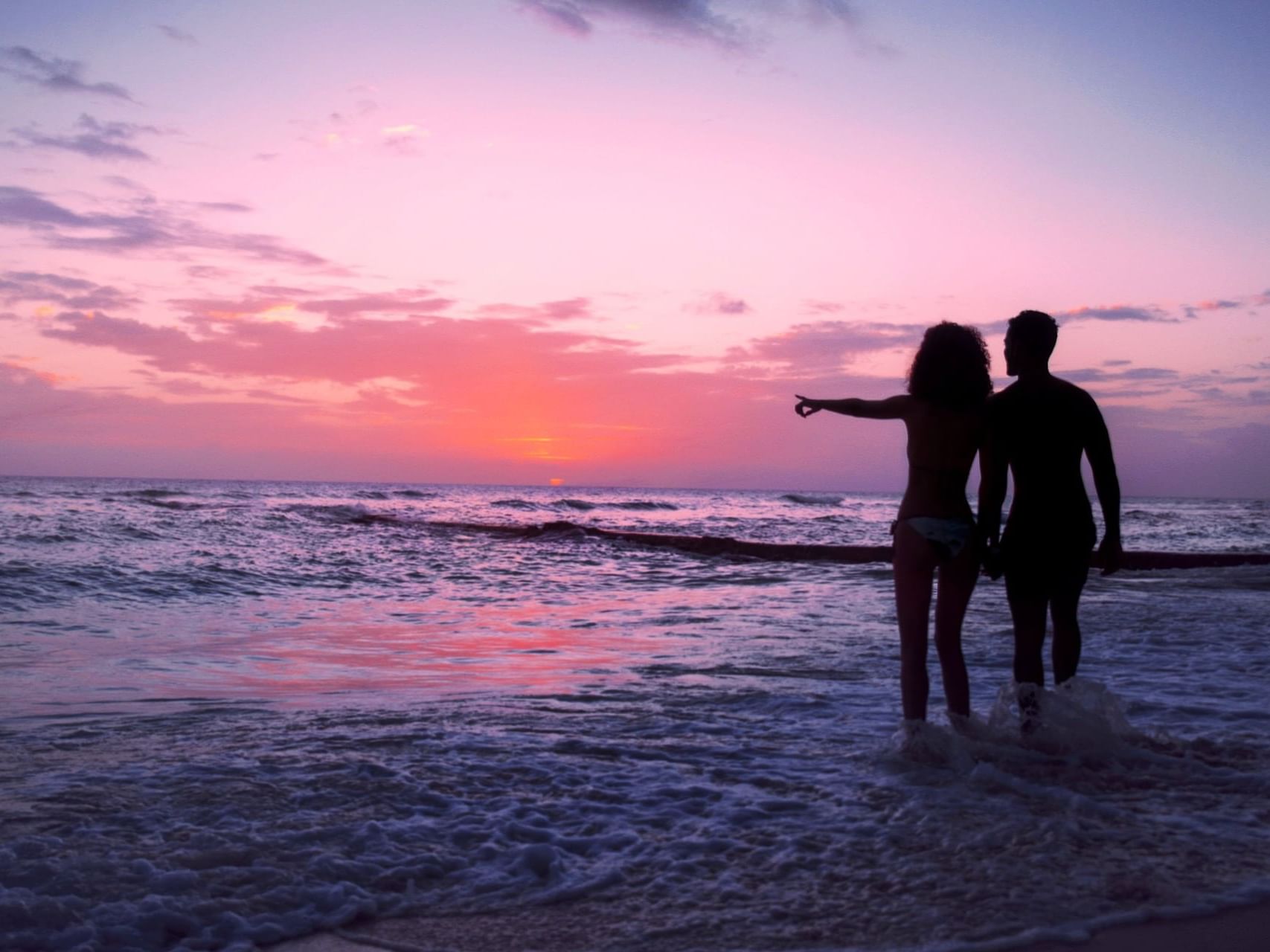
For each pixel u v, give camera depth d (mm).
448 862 2766
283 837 2943
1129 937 2242
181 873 2613
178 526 22797
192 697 5508
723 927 2322
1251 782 3568
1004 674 6078
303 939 2299
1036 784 3531
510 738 4320
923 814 3199
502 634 8562
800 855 2814
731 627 8906
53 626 8586
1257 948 2186
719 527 35906
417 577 14656
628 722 4711
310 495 63938
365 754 3984
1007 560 4340
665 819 3172
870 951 2182
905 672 4129
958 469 4156
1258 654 6777
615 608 10844
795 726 4641
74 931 2285
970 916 2357
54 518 24453
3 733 4453
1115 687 5590
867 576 15055
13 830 2990
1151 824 3080
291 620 9523
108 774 3650
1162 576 14070
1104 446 4277
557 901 2510
